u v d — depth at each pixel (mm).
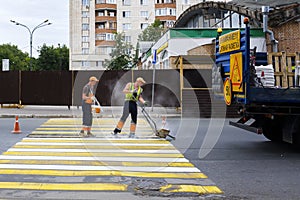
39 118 17859
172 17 64250
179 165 7969
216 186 6371
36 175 6992
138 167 7715
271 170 7559
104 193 5930
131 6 65875
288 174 7230
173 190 6125
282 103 8641
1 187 6199
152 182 6605
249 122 9391
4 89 22406
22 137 11523
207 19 28281
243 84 8648
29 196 5734
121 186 6332
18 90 22344
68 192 5961
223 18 27266
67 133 12375
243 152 9461
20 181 6574
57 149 9531
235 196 5832
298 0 21781
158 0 65562
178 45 17812
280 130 10023
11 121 16344
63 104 22047
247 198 5738
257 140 11445
